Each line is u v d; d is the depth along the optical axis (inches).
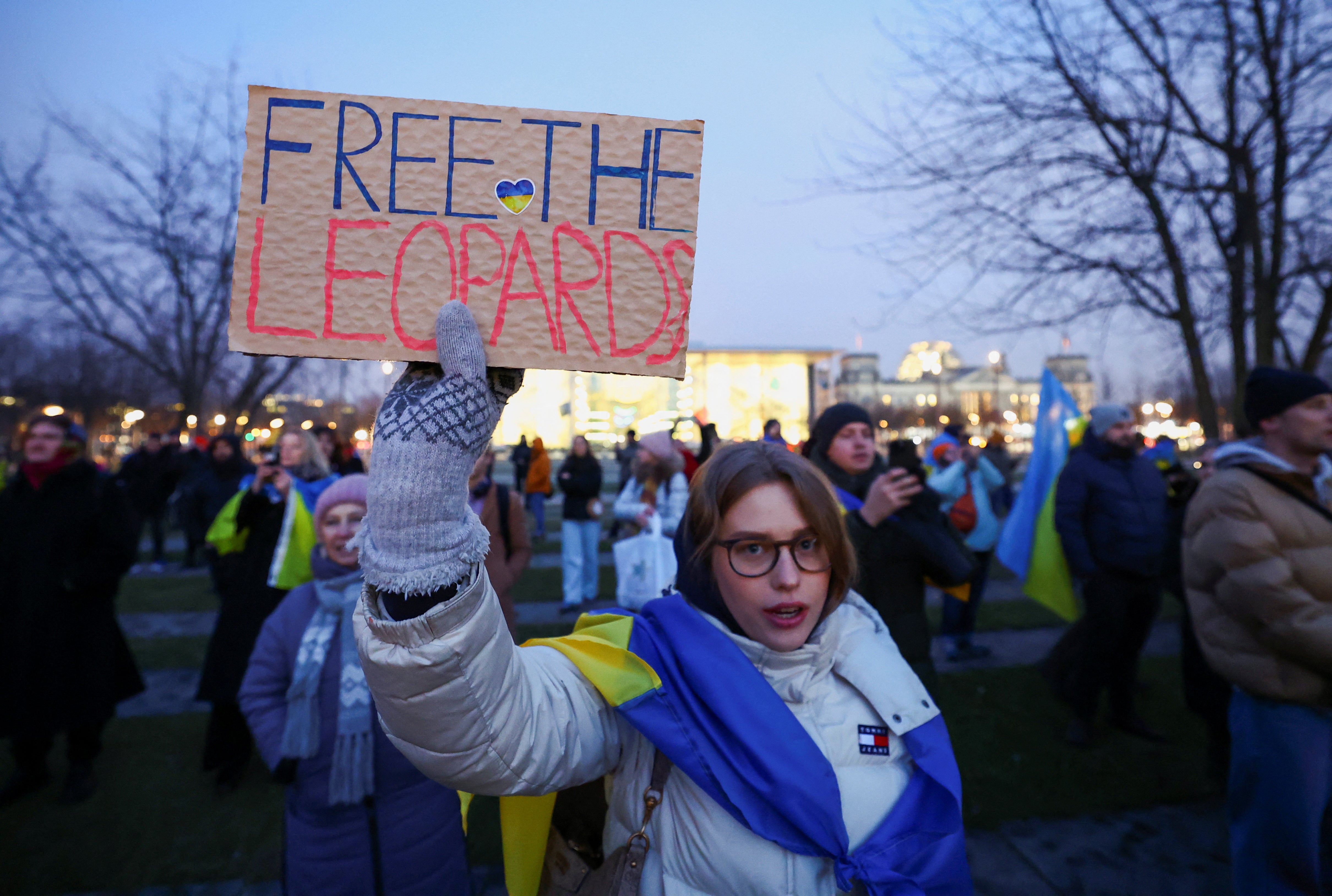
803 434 2647.6
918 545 96.4
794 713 46.7
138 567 394.9
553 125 35.5
